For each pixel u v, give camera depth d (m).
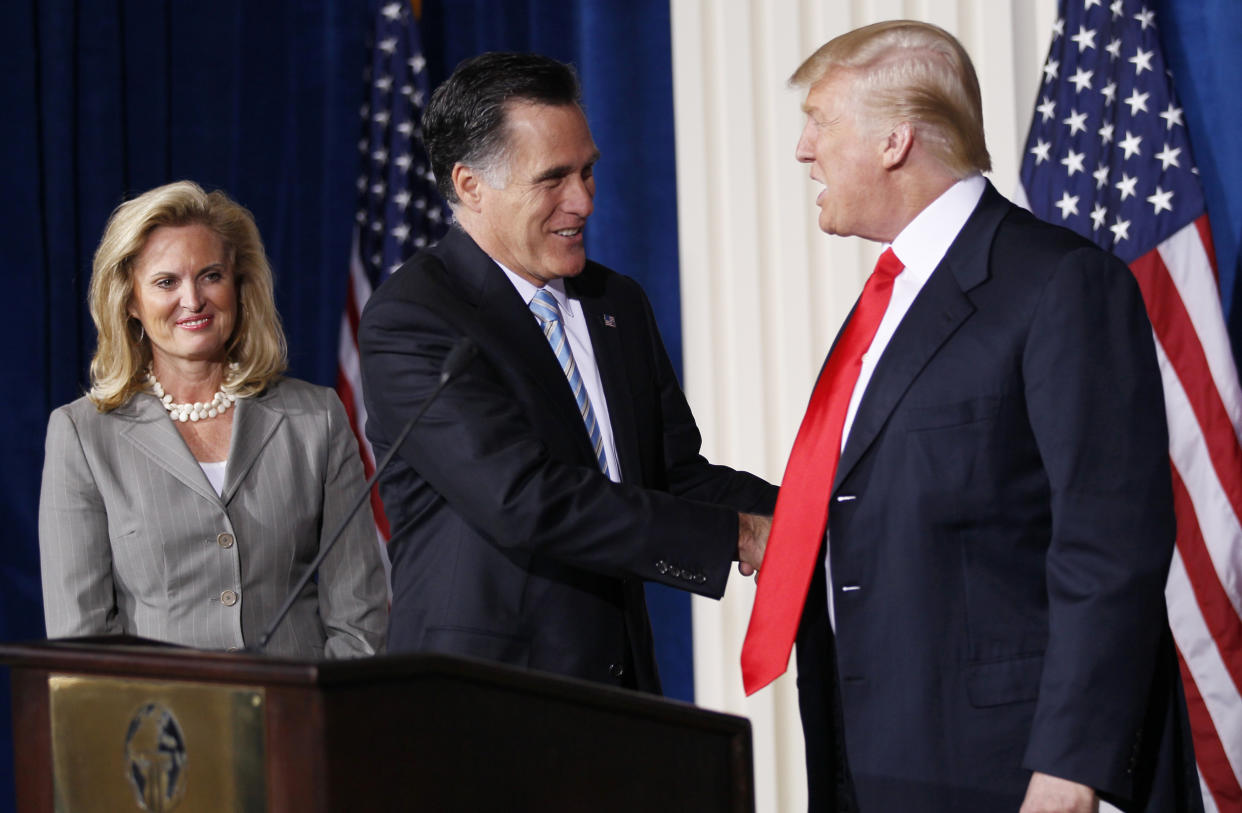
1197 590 3.33
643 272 3.86
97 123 3.85
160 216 2.53
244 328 2.65
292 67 3.98
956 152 1.91
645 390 2.34
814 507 1.96
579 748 1.44
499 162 2.16
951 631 1.81
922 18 3.62
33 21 3.81
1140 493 1.72
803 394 3.65
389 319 2.15
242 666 1.25
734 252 3.67
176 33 3.96
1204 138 3.60
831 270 3.64
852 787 1.96
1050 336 1.76
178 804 1.31
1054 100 3.48
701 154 3.71
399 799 1.28
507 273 2.25
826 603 1.99
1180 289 3.36
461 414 2.05
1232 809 3.32
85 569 2.45
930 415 1.83
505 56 2.21
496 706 1.37
